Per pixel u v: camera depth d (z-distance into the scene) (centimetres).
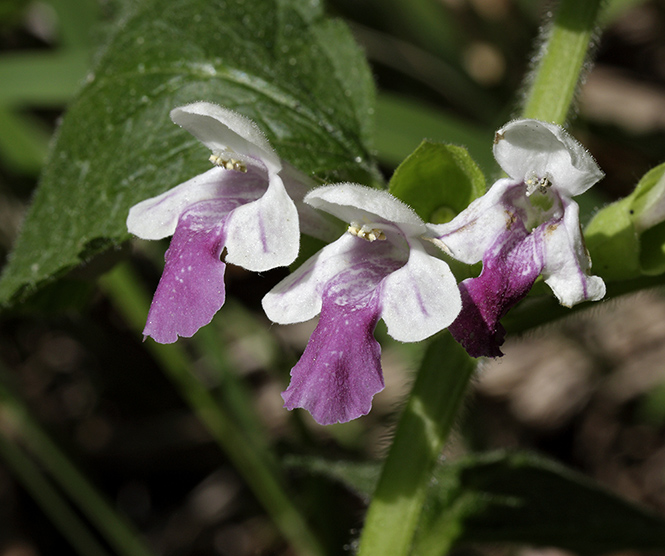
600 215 33
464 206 33
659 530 37
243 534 54
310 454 47
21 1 57
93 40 44
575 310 34
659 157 58
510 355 60
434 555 37
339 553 46
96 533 52
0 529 54
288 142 35
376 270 32
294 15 36
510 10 59
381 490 34
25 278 35
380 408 53
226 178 33
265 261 32
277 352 54
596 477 56
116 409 58
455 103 58
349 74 36
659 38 68
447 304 31
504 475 37
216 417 45
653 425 56
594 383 58
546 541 37
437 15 58
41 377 59
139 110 36
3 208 53
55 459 44
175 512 56
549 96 34
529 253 31
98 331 57
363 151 35
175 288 32
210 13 36
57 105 55
